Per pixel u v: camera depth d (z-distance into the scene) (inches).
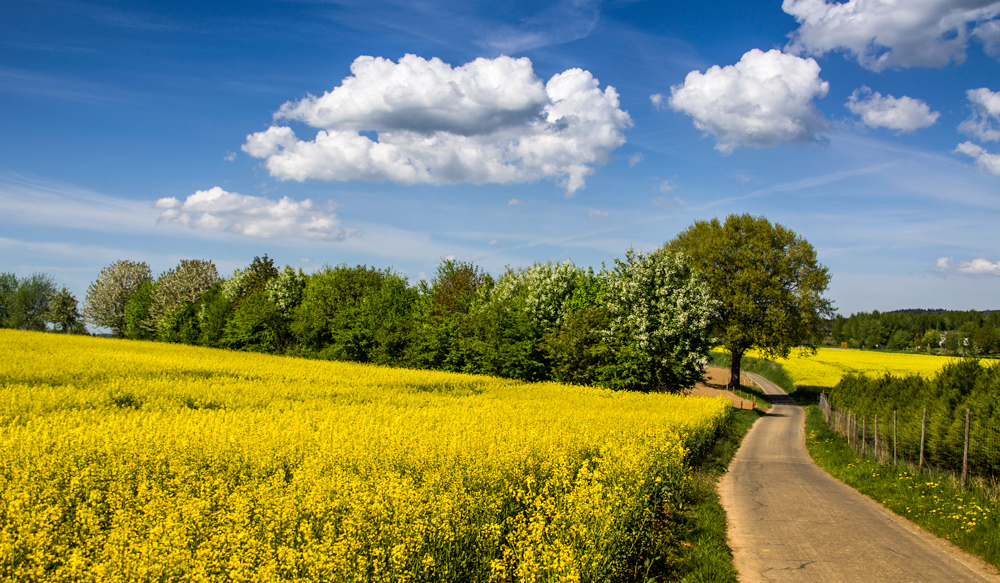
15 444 332.5
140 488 247.1
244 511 218.1
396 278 1851.6
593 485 283.3
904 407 823.7
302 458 339.9
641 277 1320.1
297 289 2162.9
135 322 2896.2
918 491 459.2
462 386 1081.4
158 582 167.2
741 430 1069.1
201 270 2910.9
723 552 307.9
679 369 1249.4
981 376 688.4
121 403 657.6
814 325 1841.8
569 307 1439.5
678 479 403.5
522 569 197.9
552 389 1064.8
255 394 773.9
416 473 309.6
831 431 1026.7
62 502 252.1
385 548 199.2
